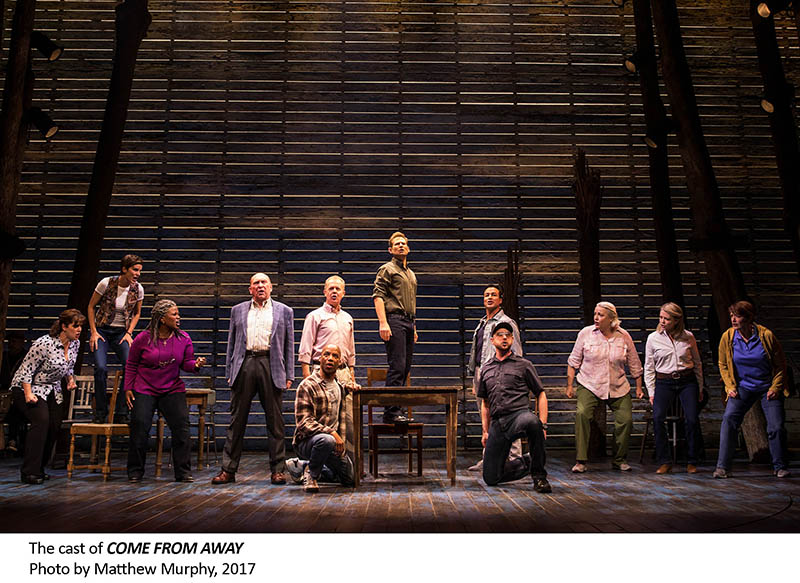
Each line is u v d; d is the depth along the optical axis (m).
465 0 9.31
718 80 9.23
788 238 8.80
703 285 8.62
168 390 5.35
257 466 6.51
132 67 7.63
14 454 7.34
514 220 8.76
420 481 5.34
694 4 9.41
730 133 9.09
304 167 8.80
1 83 8.66
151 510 3.92
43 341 5.21
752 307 5.67
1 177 5.88
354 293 8.49
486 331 5.93
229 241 8.55
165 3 9.10
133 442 5.30
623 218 8.80
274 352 5.32
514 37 9.23
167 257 8.49
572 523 3.54
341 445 4.72
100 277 8.38
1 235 5.76
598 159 8.96
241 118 8.89
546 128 9.01
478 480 5.43
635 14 8.01
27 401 5.09
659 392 6.02
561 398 8.30
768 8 6.59
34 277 8.34
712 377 8.34
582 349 6.14
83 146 8.69
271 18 9.16
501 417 5.01
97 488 4.89
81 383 6.99
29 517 3.67
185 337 5.50
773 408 5.64
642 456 6.88
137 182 8.63
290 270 8.52
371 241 8.63
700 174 7.09
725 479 5.45
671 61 7.29
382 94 9.02
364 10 9.24
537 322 8.52
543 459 4.80
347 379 5.25
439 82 9.08
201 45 9.05
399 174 8.83
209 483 5.22
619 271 8.65
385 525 3.46
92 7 9.05
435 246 8.66
